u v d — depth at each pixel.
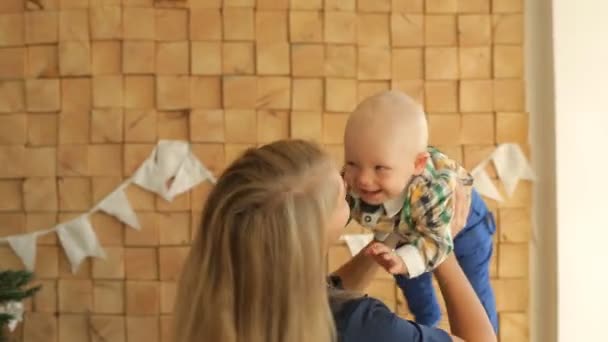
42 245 1.95
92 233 1.94
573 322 1.91
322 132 1.93
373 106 1.17
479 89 1.93
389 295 1.94
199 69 1.92
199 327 0.97
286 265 0.94
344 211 1.05
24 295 1.67
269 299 0.94
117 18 1.92
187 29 1.92
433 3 1.92
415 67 1.93
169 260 1.95
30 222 1.95
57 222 1.95
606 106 1.89
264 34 1.92
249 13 1.92
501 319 1.96
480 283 1.57
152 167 1.93
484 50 1.93
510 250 1.95
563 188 1.90
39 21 1.93
